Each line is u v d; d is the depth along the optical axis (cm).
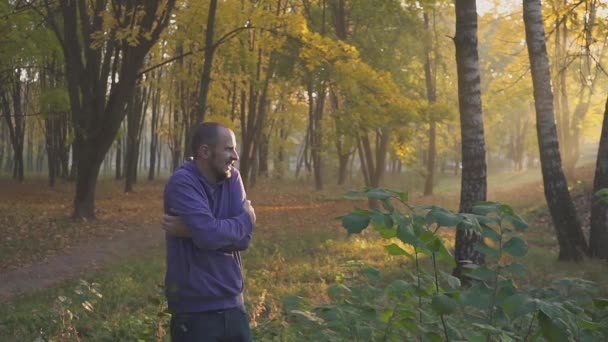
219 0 2223
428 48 2678
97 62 2206
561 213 1284
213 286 331
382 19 2505
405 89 2695
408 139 2033
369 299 399
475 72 1084
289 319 712
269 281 1098
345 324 366
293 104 4716
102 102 2211
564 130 3000
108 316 777
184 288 331
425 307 370
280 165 5488
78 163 2253
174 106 4294
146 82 3850
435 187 4431
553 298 332
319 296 939
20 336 700
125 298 950
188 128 3688
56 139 4781
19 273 1375
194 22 2233
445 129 4906
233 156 338
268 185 4662
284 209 2870
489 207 315
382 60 2519
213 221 324
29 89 4281
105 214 2470
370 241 1653
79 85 2214
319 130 2270
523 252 307
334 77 1948
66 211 2534
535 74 1305
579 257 1265
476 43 1088
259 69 3133
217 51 2530
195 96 3316
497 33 2727
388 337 356
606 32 1513
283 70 2475
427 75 3103
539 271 1123
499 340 335
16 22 2295
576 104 3338
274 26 1966
